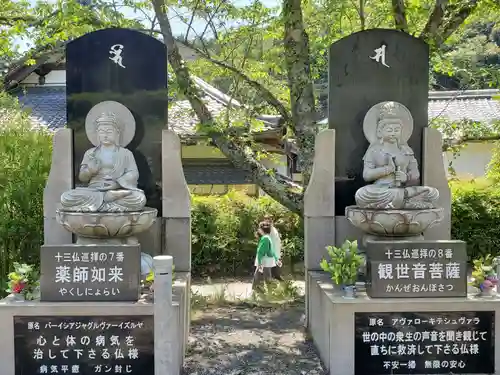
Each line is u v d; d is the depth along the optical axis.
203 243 9.70
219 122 7.38
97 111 5.69
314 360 4.92
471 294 4.57
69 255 4.35
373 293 4.44
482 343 4.41
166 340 3.93
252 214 9.88
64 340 4.31
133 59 5.76
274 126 10.74
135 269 4.37
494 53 10.59
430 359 4.41
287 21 6.92
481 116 14.05
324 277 5.37
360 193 5.02
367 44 5.77
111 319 4.30
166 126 5.80
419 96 5.81
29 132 7.49
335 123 5.77
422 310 4.39
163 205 5.76
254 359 4.96
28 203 6.92
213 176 12.35
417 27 8.02
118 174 5.20
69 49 5.75
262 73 8.09
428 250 4.42
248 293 7.93
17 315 4.29
